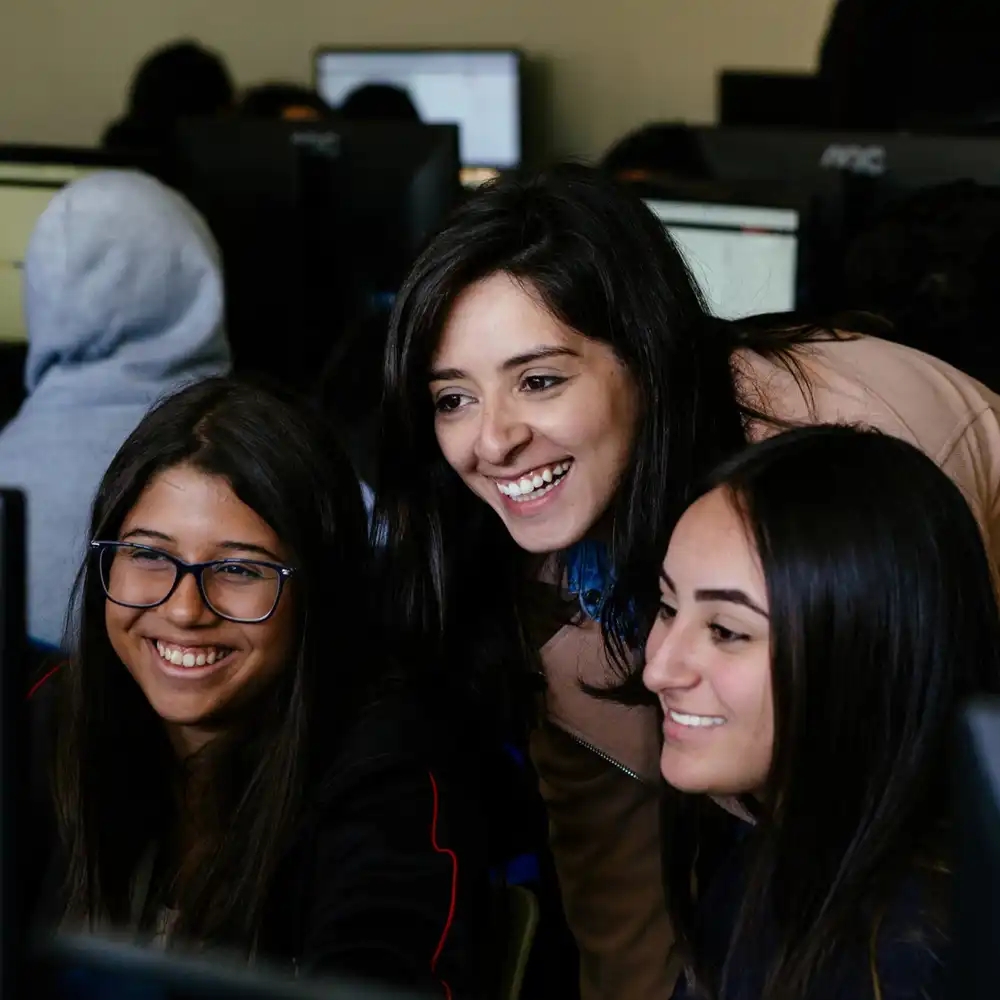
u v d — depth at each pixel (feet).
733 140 11.36
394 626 5.70
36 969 2.58
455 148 12.03
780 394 5.74
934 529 3.98
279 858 4.86
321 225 12.34
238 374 5.43
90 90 22.48
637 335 5.28
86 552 5.18
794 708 3.94
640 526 5.44
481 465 5.42
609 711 5.95
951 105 13.26
